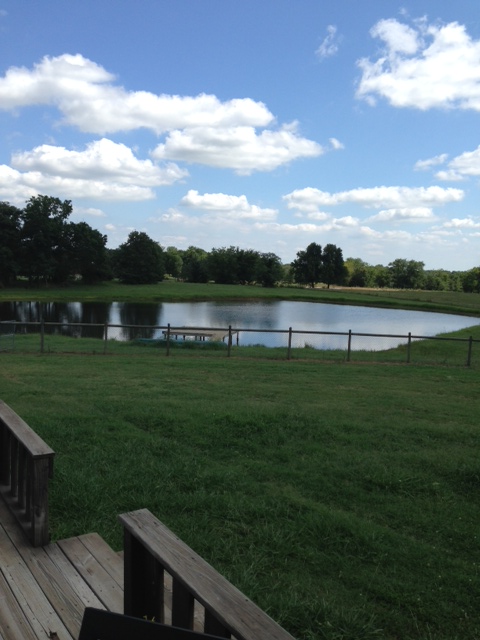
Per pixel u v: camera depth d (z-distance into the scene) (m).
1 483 4.58
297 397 10.58
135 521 2.52
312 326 46.12
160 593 2.45
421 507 5.25
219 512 4.82
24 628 2.82
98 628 1.70
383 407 9.84
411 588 3.81
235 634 1.72
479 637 3.35
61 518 4.53
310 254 157.38
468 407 10.22
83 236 97.31
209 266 141.50
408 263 168.62
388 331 42.62
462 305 77.88
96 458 6.02
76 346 19.78
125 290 92.88
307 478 5.82
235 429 7.38
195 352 18.73
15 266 86.94
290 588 3.69
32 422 7.37
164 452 6.39
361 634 3.23
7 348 18.56
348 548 4.34
